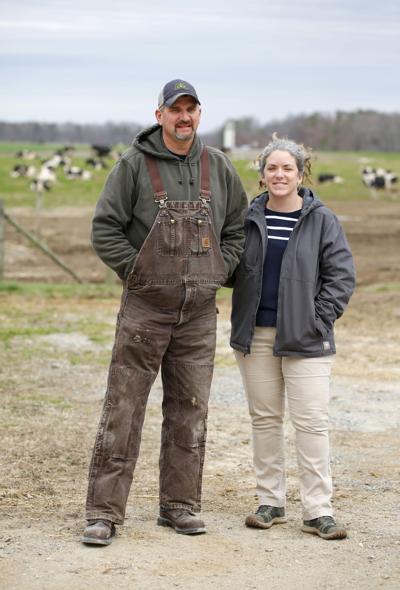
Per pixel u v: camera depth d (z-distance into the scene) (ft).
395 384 37.01
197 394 19.30
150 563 17.60
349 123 381.40
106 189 18.69
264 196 19.95
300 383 19.31
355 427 30.45
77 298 58.70
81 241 94.94
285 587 16.67
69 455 26.43
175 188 18.51
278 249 19.42
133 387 18.94
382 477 24.63
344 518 20.81
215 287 18.86
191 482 19.51
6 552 18.04
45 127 478.18
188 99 18.19
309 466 19.48
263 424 20.01
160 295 18.54
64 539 18.85
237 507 21.75
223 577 17.04
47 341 44.47
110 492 18.80
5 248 85.87
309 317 19.08
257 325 19.61
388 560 17.99
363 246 96.73
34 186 154.20
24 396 33.55
